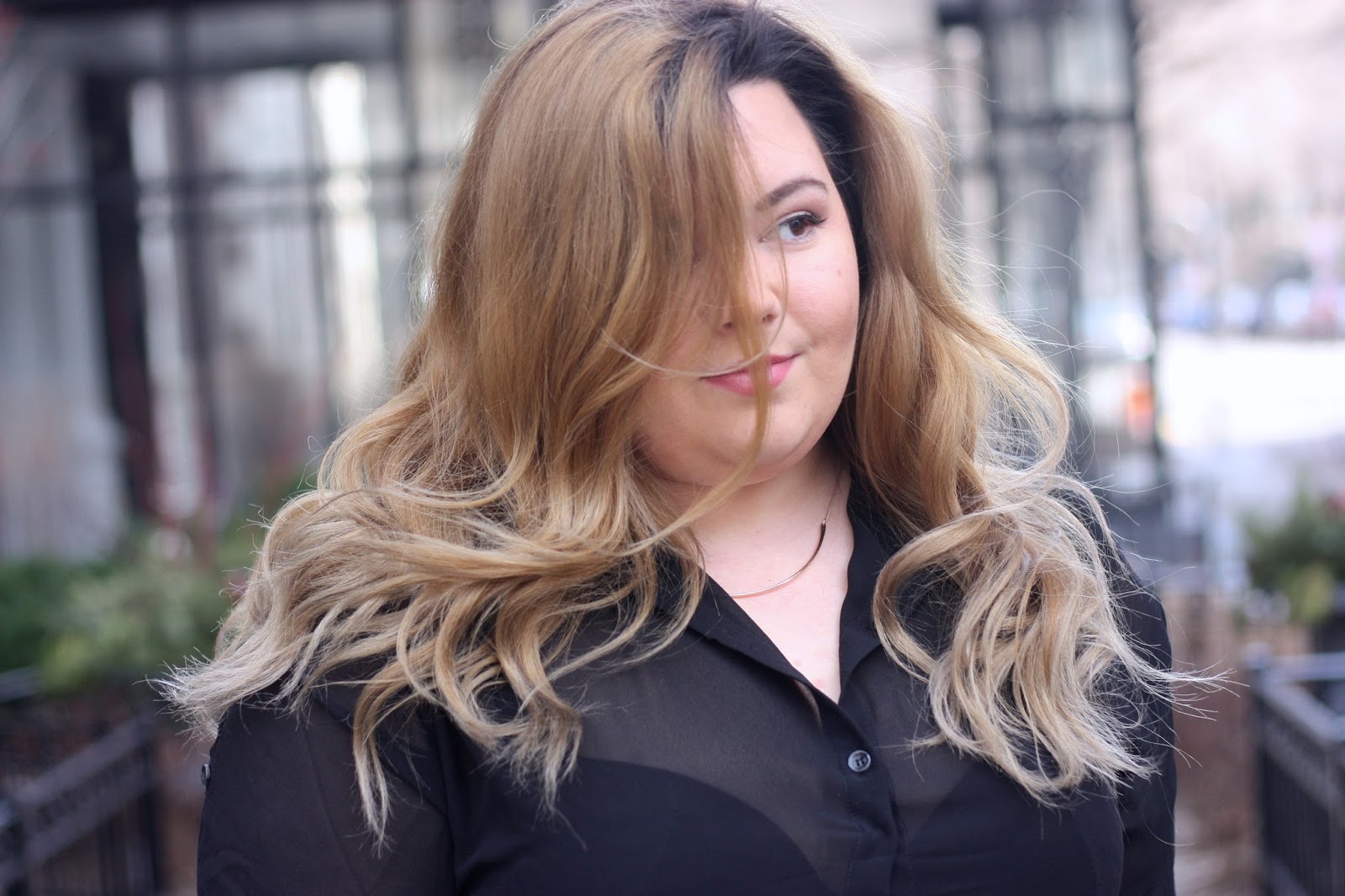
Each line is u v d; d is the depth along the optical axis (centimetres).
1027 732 139
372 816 127
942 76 749
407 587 133
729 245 125
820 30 150
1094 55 782
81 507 797
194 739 161
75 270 823
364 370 816
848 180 154
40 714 460
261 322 822
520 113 132
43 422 805
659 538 131
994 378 166
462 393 144
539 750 128
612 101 127
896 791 132
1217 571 683
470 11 809
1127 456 770
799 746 130
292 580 138
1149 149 820
